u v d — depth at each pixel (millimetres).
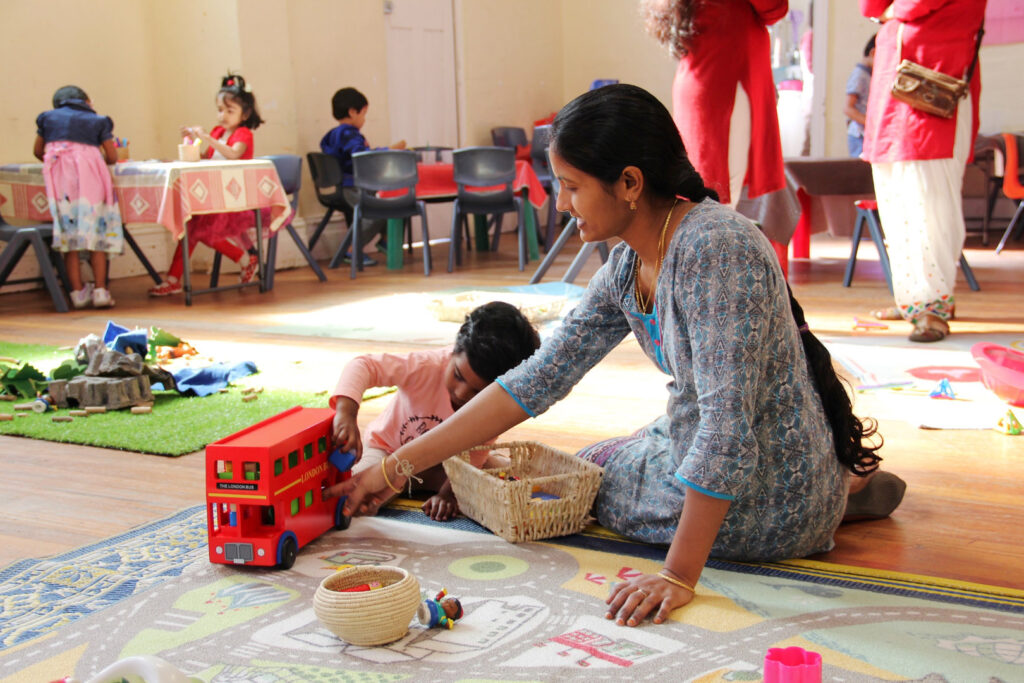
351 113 6531
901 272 3521
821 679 1176
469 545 1758
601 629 1396
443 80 8078
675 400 1589
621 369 3301
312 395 2996
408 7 7672
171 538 1818
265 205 5316
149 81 6559
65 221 4879
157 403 2973
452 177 6375
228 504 1647
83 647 1369
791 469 1561
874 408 2688
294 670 1287
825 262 5879
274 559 1615
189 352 3646
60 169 4844
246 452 1592
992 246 6363
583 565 1646
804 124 8102
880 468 2188
